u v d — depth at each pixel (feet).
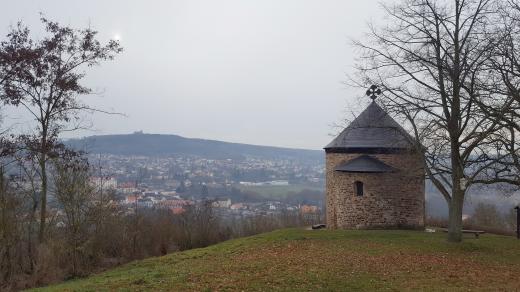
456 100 67.92
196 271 51.13
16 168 72.69
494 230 121.60
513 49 61.72
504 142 65.46
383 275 49.34
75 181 76.33
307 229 97.40
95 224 83.15
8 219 67.56
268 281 45.29
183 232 123.24
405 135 74.43
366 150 96.07
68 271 72.28
